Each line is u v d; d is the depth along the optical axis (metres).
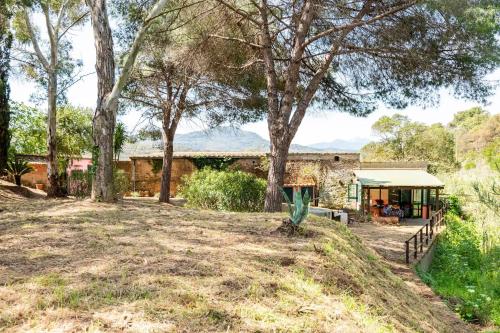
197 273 4.17
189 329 2.95
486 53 11.84
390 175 24.58
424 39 12.88
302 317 3.53
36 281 3.70
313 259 5.30
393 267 10.56
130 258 4.60
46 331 2.75
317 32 15.00
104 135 11.45
